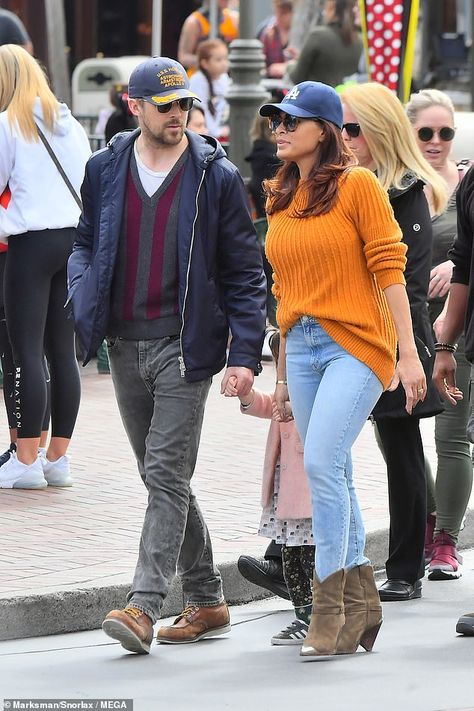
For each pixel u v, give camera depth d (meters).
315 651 10.87
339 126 10.66
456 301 12.12
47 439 17.91
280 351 11.33
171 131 11.00
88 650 11.38
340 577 10.87
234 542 13.69
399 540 12.97
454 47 48.72
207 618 11.72
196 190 11.10
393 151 12.37
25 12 36.62
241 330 11.23
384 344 10.68
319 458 10.59
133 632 10.94
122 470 16.95
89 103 37.38
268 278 20.98
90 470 16.92
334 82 28.53
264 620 12.49
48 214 15.30
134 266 11.17
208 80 31.73
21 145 15.23
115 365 11.43
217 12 38.47
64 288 15.77
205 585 11.72
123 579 12.35
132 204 11.17
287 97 10.66
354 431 10.67
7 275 15.52
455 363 12.55
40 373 15.66
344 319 10.59
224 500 15.48
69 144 15.45
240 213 11.23
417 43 48.47
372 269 10.59
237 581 13.09
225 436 19.06
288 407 11.30
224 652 11.34
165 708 9.77
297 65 28.66
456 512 13.82
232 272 11.31
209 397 21.84
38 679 10.51
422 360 12.42
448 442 13.78
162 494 11.12
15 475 15.85
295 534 11.59
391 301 10.61
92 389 22.25
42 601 11.80
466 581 13.76
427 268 12.45
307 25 40.25
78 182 15.47
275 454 11.70
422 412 12.46
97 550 13.32
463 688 10.26
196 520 11.58
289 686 10.30
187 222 11.08
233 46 27.81
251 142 27.75
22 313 15.48
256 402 11.49
